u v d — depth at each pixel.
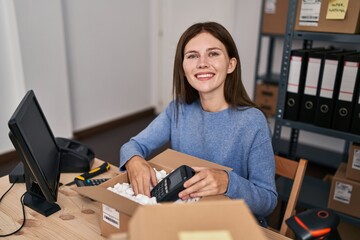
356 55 1.61
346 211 1.74
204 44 1.08
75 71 3.24
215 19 3.48
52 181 0.96
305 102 1.80
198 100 1.26
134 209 0.73
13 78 2.72
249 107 1.15
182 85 1.23
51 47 2.84
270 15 2.66
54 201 0.90
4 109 2.71
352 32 1.56
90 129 3.51
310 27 1.67
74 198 1.05
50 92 2.93
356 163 1.69
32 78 2.76
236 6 3.29
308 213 0.63
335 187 1.75
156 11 3.90
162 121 1.32
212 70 1.09
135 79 3.97
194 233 0.46
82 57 3.27
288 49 1.78
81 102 3.38
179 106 1.27
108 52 3.53
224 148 1.14
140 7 3.78
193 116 1.24
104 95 3.62
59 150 1.19
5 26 2.58
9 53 2.65
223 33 1.09
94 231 0.87
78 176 1.19
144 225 0.47
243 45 3.35
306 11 1.67
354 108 1.64
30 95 1.04
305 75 1.76
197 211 0.50
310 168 2.81
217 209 0.51
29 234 0.86
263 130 1.09
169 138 1.34
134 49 3.85
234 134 1.12
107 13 3.40
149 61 4.12
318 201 1.84
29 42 2.67
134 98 4.03
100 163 1.34
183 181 0.85
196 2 3.57
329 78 1.67
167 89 4.13
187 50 1.11
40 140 0.99
